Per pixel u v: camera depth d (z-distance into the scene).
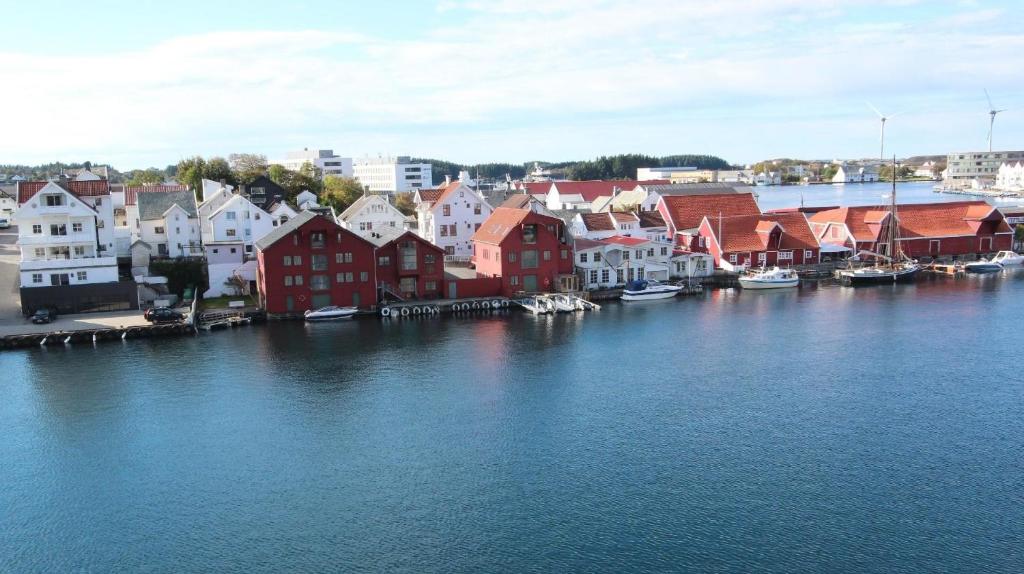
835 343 71.62
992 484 41.91
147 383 60.94
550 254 94.19
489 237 96.94
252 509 40.75
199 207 121.06
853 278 105.56
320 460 46.41
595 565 34.91
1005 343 70.44
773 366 64.25
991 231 122.25
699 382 60.09
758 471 43.84
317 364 65.69
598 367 64.38
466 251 113.75
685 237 113.06
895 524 37.91
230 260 99.56
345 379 61.53
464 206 112.50
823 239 123.12
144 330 75.25
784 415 52.59
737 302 93.44
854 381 59.78
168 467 45.91
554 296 90.94
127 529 39.12
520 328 79.31
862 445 47.31
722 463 44.97
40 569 35.94
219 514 40.34
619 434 49.56
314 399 56.84
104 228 92.88
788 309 88.38
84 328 74.94
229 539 37.94
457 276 99.06
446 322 82.38
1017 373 61.09
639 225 113.12
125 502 41.88
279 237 82.19
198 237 103.06
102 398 57.56
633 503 40.38
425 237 122.44
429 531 38.12
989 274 112.94
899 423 50.81
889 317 82.75
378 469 45.03
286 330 78.44
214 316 81.31
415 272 89.56
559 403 55.50
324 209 130.00
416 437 49.56
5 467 46.34
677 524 38.16
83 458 47.41
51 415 54.34
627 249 99.62
